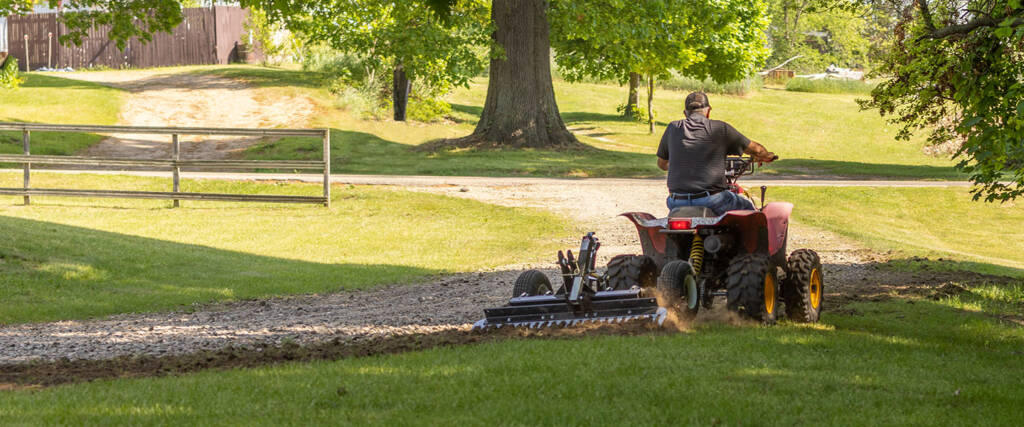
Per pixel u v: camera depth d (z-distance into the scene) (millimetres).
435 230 19906
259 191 23875
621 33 34875
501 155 34469
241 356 7332
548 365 6133
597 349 6684
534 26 37312
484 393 5387
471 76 35000
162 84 47438
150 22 15852
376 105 44219
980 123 10570
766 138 49344
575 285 7629
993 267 14617
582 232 20094
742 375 5848
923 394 5512
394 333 8523
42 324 9703
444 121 45844
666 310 7516
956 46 10773
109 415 5004
